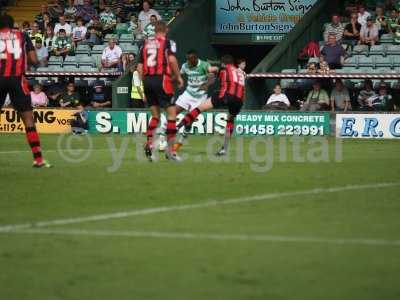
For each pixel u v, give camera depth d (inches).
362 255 804.6
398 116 2199.8
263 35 2775.6
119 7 2856.8
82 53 2691.9
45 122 2386.8
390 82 2374.5
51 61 2657.5
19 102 1441.9
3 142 2058.3
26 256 816.9
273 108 2301.9
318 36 2578.7
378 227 930.1
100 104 2465.6
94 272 759.1
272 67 2426.2
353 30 2502.5
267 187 1226.6
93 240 879.7
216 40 2783.0
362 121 2217.0
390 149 1871.3
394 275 738.2
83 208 1063.0
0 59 1411.2
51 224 963.3
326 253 813.2
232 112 1688.0
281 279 727.7
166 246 848.3
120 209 1052.5
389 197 1138.0
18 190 1208.2
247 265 772.6
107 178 1326.3
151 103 1544.0
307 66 2402.8
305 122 2246.6
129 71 2425.0
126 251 831.1
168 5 2881.4
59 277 745.6
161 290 701.3
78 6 2837.1
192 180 1299.2
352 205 1072.8
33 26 2706.7
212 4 2773.1
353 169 1451.8
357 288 700.0
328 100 2316.7
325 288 700.7
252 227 932.6
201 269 761.0
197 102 1865.2
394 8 2645.2
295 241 863.1
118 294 692.1
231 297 678.5
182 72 1866.4
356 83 2394.2
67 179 1317.7
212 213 1018.1
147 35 2632.9
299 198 1127.6
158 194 1165.1
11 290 709.3
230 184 1256.2
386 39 2527.1
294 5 2760.8
